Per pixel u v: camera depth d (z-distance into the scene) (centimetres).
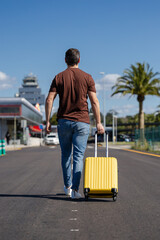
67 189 537
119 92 3369
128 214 426
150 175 888
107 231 348
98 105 493
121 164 1241
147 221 391
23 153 2323
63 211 443
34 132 6825
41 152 2378
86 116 492
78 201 513
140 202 509
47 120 499
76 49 507
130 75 3344
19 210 456
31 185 718
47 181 782
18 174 955
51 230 353
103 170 482
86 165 486
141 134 3019
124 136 7150
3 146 2231
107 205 483
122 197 553
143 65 3325
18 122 5972
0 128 5634
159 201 519
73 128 486
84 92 489
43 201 519
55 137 4725
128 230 352
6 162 1484
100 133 503
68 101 486
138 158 1598
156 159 1539
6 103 5566
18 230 355
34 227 366
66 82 488
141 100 3341
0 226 373
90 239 320
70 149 517
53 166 1204
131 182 752
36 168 1134
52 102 497
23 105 5772
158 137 2505
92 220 395
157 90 3284
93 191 475
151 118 9519
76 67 506
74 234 338
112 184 476
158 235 334
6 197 566
